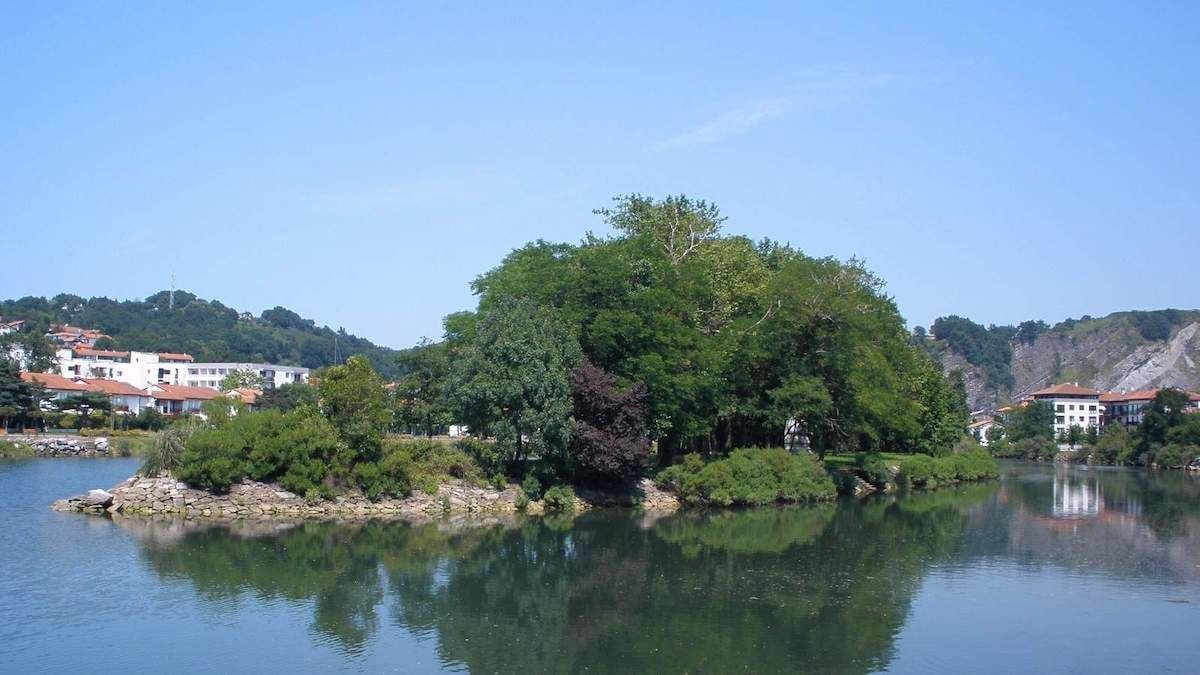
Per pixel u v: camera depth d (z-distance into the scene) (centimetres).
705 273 7519
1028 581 4191
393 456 6034
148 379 19812
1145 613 3600
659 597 3800
